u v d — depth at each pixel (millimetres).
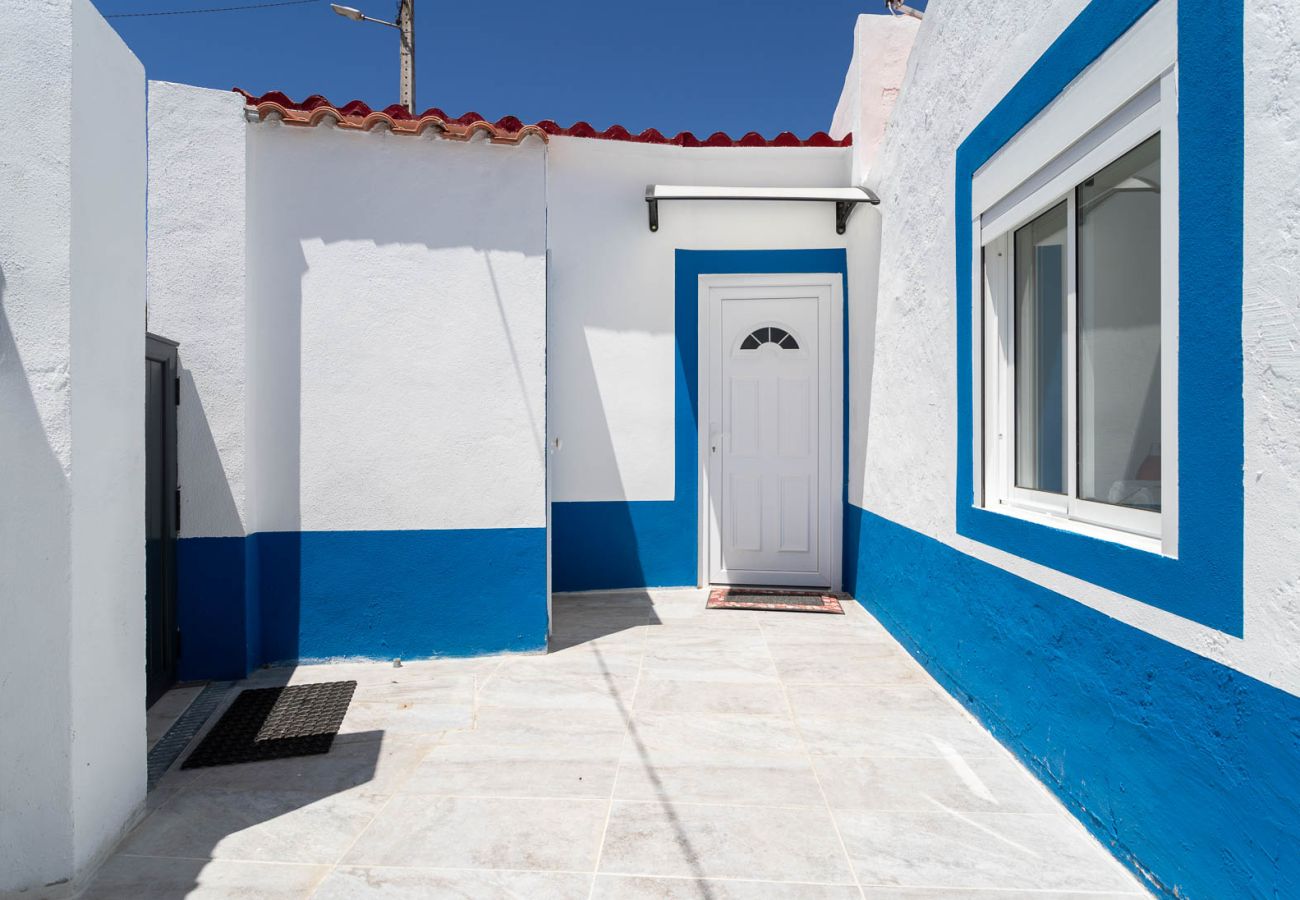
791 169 6262
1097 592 2559
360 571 4496
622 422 6262
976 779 3035
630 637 5004
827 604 5773
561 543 6230
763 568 6391
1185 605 2098
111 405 2557
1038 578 2982
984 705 3508
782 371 6312
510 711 3752
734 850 2529
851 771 3105
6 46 2273
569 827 2680
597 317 6211
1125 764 2396
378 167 4453
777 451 6336
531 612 4648
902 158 4707
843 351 6207
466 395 4547
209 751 3311
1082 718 2658
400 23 11391
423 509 4531
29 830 2275
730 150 6219
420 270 4492
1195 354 2039
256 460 4395
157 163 4148
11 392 2264
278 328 4402
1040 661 2969
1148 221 2465
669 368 6285
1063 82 2773
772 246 6250
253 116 4285
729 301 6316
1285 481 1736
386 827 2688
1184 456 2092
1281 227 1737
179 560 4188
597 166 6164
